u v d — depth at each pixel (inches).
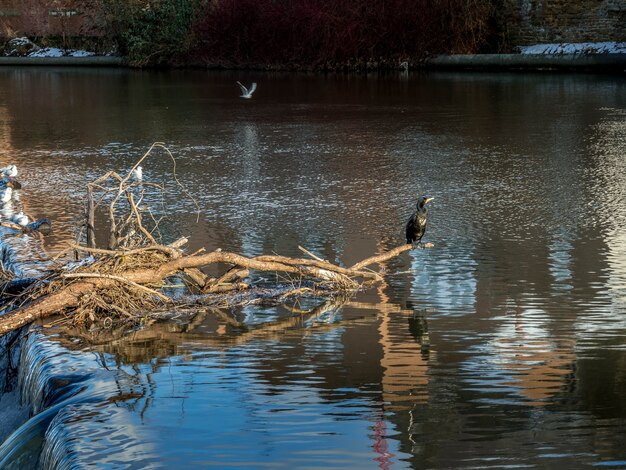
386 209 443.2
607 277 316.8
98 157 636.1
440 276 321.7
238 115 920.9
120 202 467.8
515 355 241.1
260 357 243.3
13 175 520.1
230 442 191.0
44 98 1170.0
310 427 198.1
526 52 1596.9
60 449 189.5
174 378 228.5
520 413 203.9
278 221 418.3
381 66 1673.2
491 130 759.1
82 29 2164.1
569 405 208.2
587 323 267.3
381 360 239.3
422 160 603.5
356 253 359.6
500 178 528.1
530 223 405.4
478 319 273.0
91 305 278.7
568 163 579.5
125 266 293.6
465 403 210.1
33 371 244.5
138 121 874.8
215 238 388.2
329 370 233.0
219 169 575.5
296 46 1734.7
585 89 1135.6
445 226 401.1
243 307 289.9
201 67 1876.2
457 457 183.2
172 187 510.9
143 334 264.7
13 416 247.6
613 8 1528.1
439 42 1654.8
